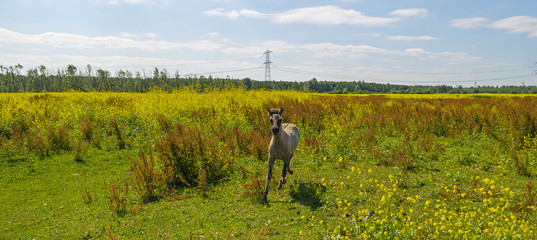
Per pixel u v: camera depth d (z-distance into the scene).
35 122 15.76
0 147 12.67
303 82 137.62
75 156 12.27
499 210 6.07
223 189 8.77
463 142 13.84
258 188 7.99
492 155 11.05
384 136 15.19
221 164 9.96
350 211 6.73
